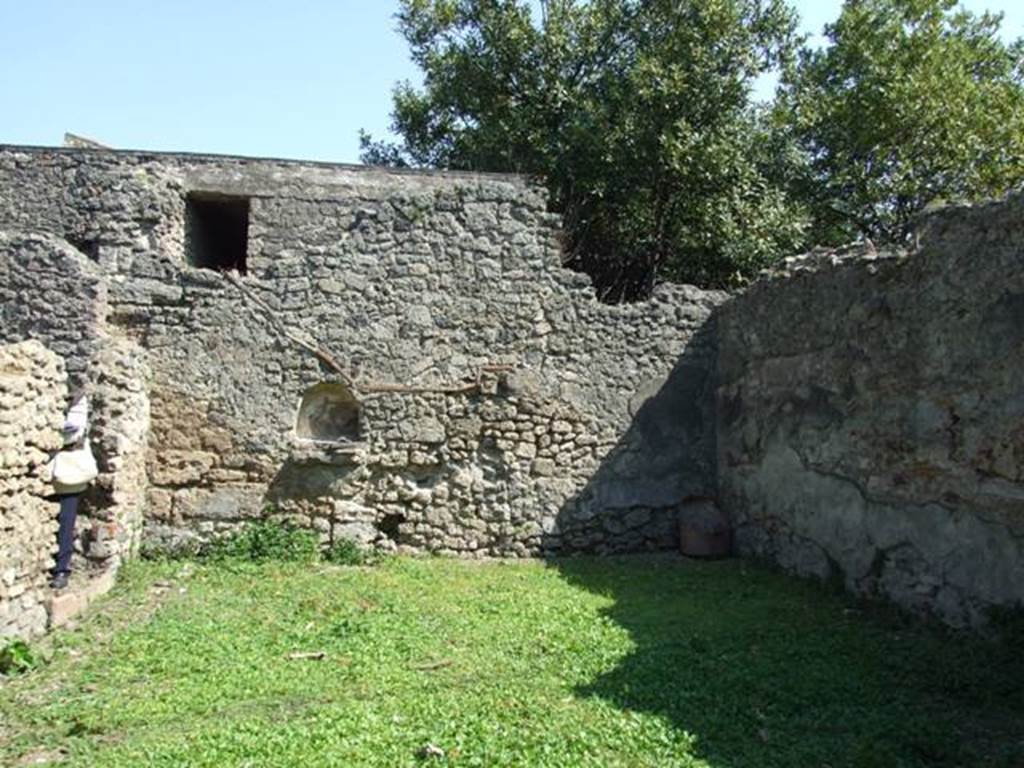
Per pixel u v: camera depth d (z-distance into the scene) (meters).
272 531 8.39
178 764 3.52
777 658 5.14
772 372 8.15
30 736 4.02
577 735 3.81
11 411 5.46
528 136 15.05
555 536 8.94
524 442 8.99
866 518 6.62
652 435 9.23
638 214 14.57
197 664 5.07
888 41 16.89
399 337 8.91
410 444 8.80
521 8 16.02
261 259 10.20
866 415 6.66
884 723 4.08
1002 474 5.29
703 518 8.86
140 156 10.50
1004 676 4.71
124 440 7.50
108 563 7.14
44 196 10.24
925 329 6.02
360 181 11.34
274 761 3.52
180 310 8.59
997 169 15.86
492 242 9.16
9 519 5.45
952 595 5.68
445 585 7.30
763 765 3.60
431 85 17.30
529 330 9.12
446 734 3.83
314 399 8.87
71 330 7.59
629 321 9.32
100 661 5.15
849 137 16.50
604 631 5.80
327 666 5.04
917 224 6.22
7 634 5.34
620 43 15.48
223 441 8.52
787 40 16.03
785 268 8.10
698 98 13.66
